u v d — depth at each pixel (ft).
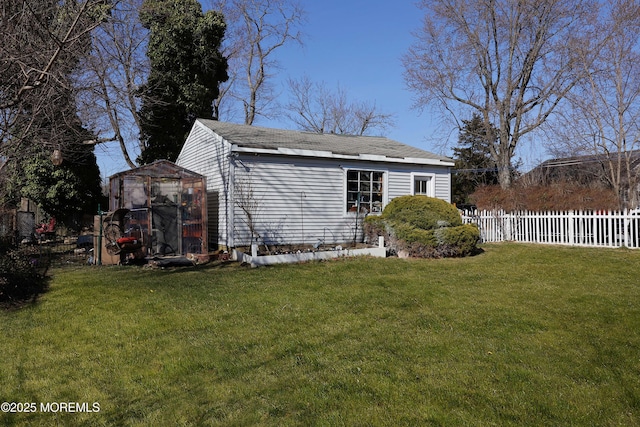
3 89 32.24
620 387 12.89
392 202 41.55
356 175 47.55
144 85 59.82
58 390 13.26
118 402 12.54
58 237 59.11
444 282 27.61
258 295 24.35
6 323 19.58
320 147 45.75
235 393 12.86
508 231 51.13
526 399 12.25
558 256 37.76
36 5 31.58
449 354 15.55
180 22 65.36
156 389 13.26
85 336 17.85
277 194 42.75
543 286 26.18
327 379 13.64
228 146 41.27
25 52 29.01
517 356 15.26
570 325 18.53
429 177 52.03
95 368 14.80
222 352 15.99
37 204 62.23
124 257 36.94
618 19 60.95
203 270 33.22
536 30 78.38
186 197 40.42
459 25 83.15
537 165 81.10
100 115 49.47
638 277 28.48
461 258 38.06
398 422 11.09
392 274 30.42
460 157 106.32
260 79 107.45
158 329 18.60
